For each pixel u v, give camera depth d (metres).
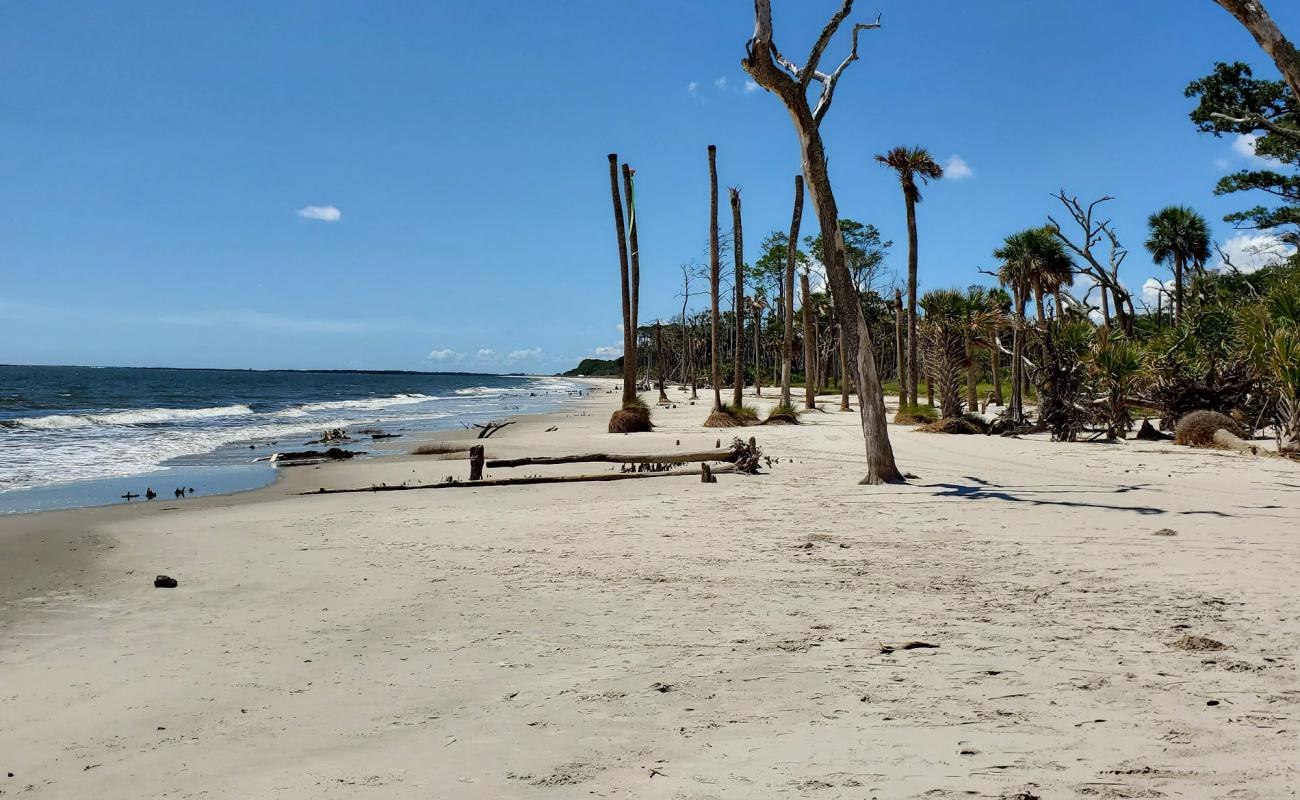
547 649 4.72
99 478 16.38
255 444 25.06
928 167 28.88
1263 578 5.79
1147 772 2.75
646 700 3.77
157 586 6.92
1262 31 8.52
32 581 7.23
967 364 29.53
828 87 12.59
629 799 2.73
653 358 122.81
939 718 3.37
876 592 5.83
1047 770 2.80
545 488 13.37
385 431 30.98
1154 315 37.56
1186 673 3.83
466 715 3.71
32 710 4.08
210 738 3.61
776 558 7.21
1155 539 7.43
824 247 12.54
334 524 10.05
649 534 8.66
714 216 30.02
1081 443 19.70
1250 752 2.89
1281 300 18.03
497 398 78.69
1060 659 4.12
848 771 2.86
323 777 3.08
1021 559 6.83
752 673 4.10
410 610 5.80
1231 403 20.03
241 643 5.16
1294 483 11.73
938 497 10.73
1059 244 29.86
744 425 28.16
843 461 16.45
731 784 2.80
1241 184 30.11
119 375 159.88
